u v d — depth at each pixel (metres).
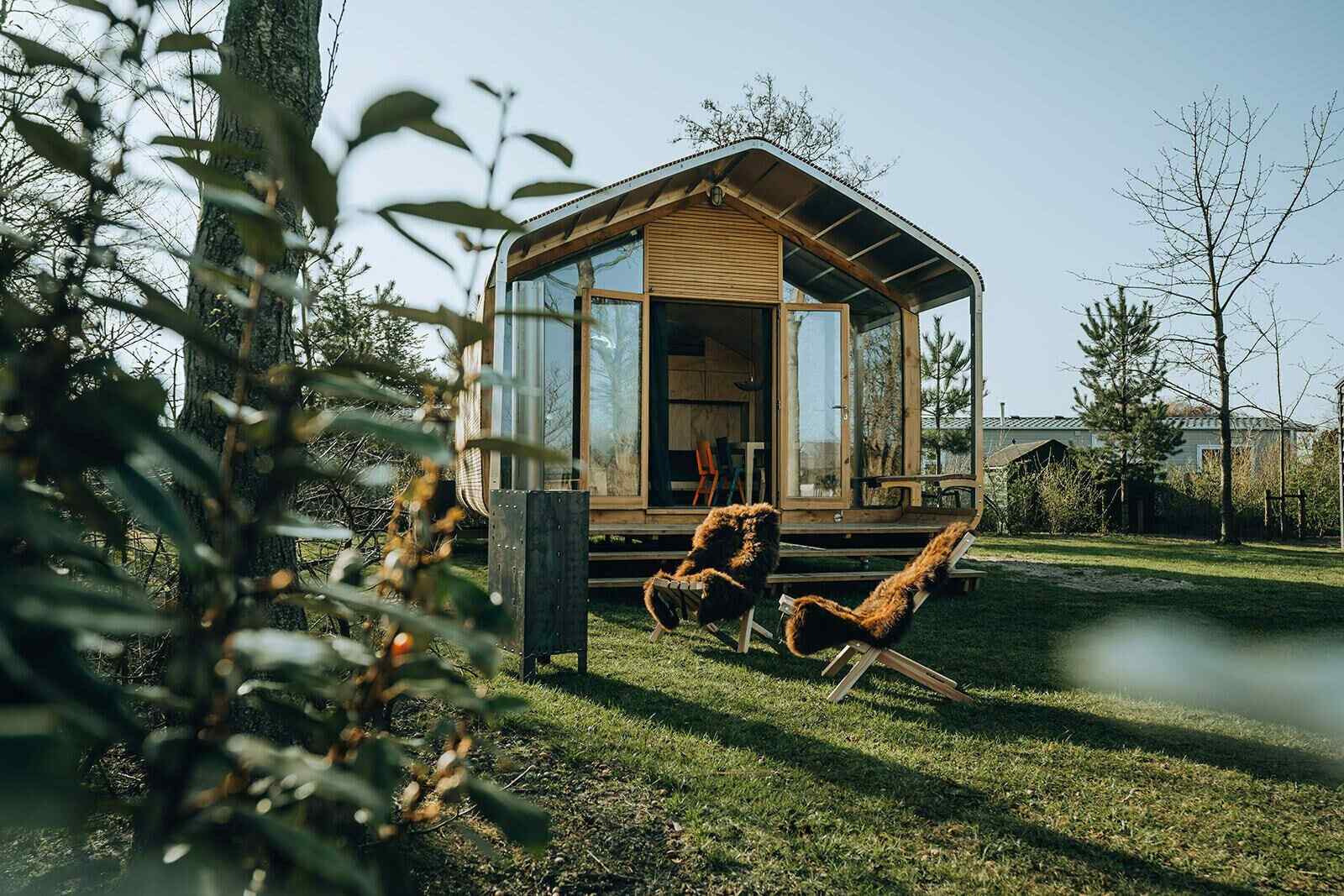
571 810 3.18
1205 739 4.38
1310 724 4.64
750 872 2.80
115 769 2.81
